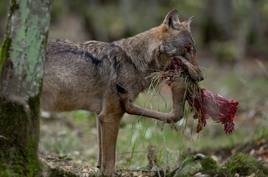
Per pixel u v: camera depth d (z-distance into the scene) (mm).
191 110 11609
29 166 9664
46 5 9727
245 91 27359
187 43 12172
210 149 16484
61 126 19453
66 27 40625
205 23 45250
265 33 46875
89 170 12234
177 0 46719
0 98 9688
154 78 12008
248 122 20688
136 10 45062
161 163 12852
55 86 11609
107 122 11844
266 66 37812
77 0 43438
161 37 12172
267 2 47719
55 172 10156
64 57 11742
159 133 16797
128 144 16297
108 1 45562
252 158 11984
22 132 9680
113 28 42094
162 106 16281
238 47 40031
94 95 11969
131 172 12383
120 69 11969
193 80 11445
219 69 37656
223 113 11266
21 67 9672
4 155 9547
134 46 12180
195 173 11438
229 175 11289
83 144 17828
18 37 9648
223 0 45281
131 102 12086
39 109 9930
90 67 11867
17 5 9625
